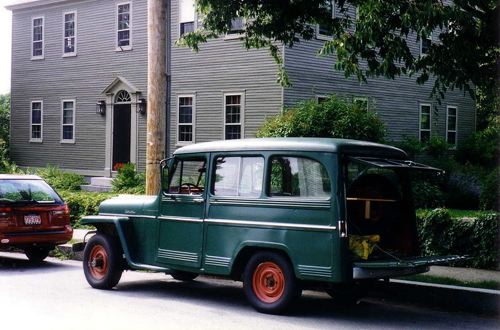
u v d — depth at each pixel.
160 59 12.88
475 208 23.41
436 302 9.50
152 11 12.86
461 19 10.10
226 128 24.42
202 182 10.32
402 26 10.62
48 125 31.64
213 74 24.80
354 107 18.83
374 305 9.62
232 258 9.02
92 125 29.48
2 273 12.34
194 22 25.39
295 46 22.77
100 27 29.11
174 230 9.83
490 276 10.73
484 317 8.88
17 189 13.12
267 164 8.84
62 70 30.89
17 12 32.94
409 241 9.20
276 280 8.69
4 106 41.66
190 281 11.73
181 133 26.00
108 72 28.75
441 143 27.03
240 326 8.01
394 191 9.20
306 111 18.64
